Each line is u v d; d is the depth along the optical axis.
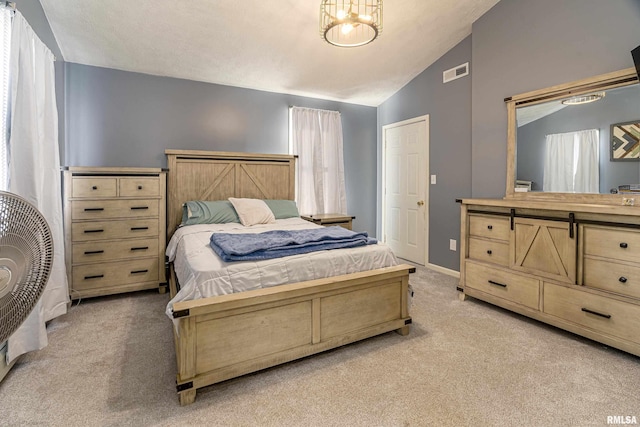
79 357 1.89
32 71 1.95
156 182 3.01
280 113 4.12
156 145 3.46
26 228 1.01
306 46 3.21
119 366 1.80
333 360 1.88
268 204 3.59
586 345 2.04
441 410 1.45
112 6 2.51
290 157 3.97
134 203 2.93
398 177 4.48
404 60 3.69
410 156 4.25
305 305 1.82
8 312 0.97
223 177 3.62
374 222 4.93
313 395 1.56
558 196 2.53
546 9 2.62
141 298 2.93
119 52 3.04
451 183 3.66
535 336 2.17
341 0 2.57
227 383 1.65
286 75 3.71
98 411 1.44
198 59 3.26
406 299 2.19
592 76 2.35
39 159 2.04
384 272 2.06
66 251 2.71
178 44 3.01
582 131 2.40
